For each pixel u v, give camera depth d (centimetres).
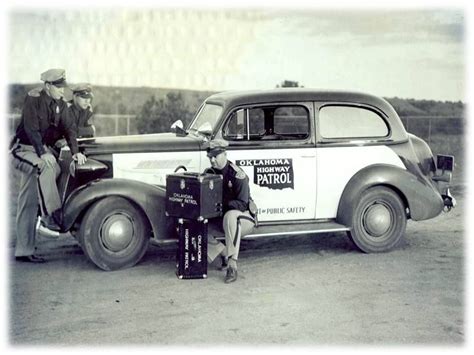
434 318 480
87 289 542
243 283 560
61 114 608
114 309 498
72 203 573
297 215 633
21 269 600
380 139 649
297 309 498
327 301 515
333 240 712
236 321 473
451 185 1029
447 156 659
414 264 612
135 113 1229
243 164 614
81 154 601
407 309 497
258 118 657
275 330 457
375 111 650
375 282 561
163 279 571
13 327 461
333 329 459
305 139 629
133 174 613
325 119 636
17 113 1106
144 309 498
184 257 570
